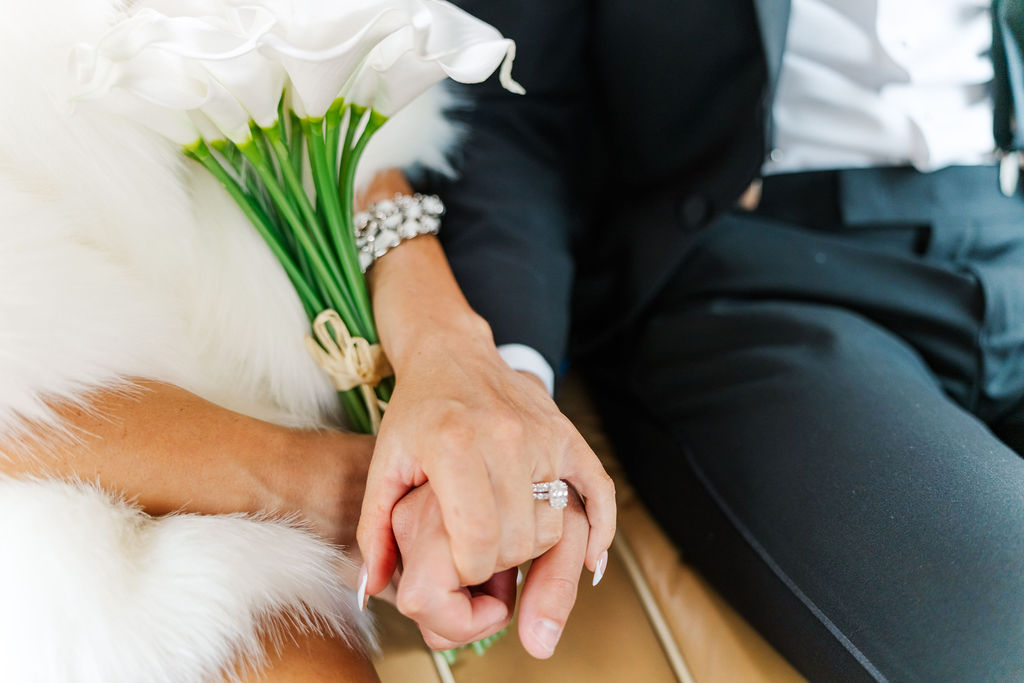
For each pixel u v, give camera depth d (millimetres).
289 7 603
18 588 610
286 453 699
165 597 632
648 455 909
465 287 817
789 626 775
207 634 633
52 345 646
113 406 669
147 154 680
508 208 856
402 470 650
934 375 913
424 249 781
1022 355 889
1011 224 932
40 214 653
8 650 607
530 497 634
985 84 920
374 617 759
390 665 766
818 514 774
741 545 807
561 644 803
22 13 644
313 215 699
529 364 794
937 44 902
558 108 927
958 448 768
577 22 894
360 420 778
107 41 581
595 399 999
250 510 690
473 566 610
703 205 894
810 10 896
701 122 895
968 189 929
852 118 919
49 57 651
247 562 656
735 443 840
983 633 696
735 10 848
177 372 704
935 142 906
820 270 917
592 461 676
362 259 768
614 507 673
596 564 674
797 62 917
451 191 854
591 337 973
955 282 894
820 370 835
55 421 653
